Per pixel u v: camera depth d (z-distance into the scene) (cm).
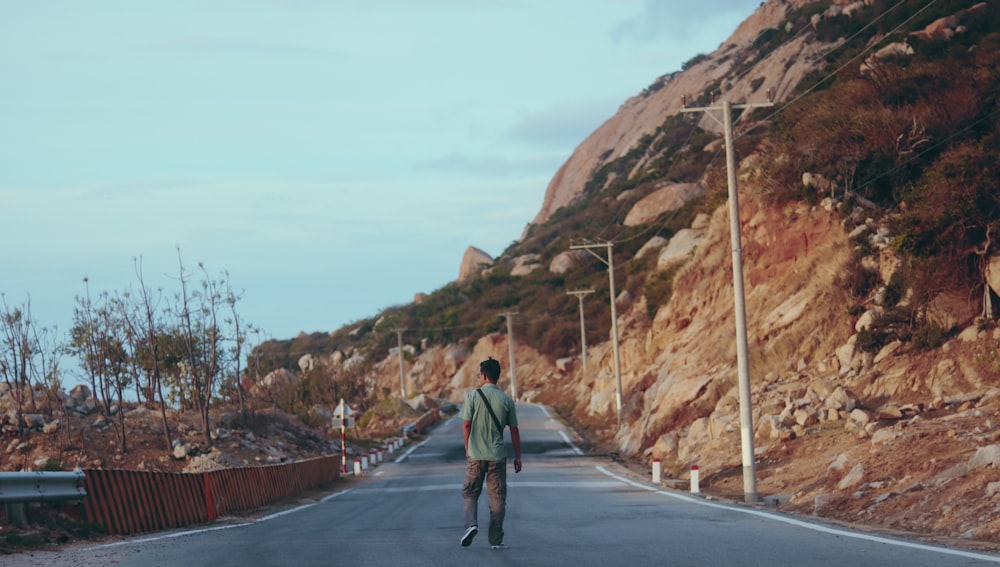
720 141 13075
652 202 11850
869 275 3288
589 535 1187
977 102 3591
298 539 1241
